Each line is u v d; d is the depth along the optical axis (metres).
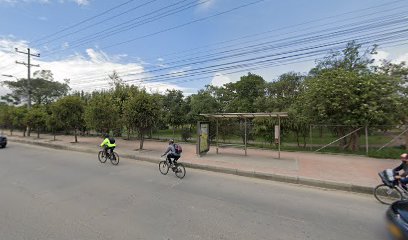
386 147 13.12
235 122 16.12
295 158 11.15
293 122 14.30
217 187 6.82
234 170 8.77
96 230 3.96
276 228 4.14
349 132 13.30
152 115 13.69
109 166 9.88
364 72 13.97
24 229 3.99
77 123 18.30
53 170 8.94
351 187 6.69
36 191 6.20
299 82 27.61
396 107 12.34
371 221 4.52
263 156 11.76
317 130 14.13
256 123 15.16
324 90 12.70
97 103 15.41
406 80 14.11
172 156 8.03
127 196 5.85
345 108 12.43
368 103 12.03
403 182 5.61
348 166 9.29
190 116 21.66
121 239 3.65
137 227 4.09
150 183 7.17
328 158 11.11
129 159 11.85
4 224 4.20
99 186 6.75
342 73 13.06
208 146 12.57
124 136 22.12
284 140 15.12
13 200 5.48
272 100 21.50
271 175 7.95
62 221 4.32
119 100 19.23
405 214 3.30
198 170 9.39
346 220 4.55
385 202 5.66
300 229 4.11
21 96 42.47
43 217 4.50
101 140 20.38
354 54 19.30
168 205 5.23
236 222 4.36
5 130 35.41
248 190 6.56
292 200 5.74
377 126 12.25
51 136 24.83
